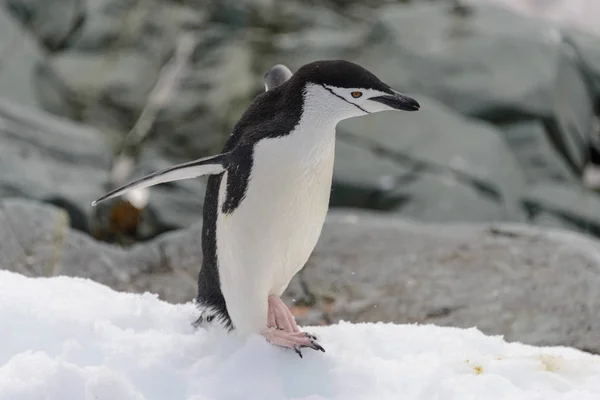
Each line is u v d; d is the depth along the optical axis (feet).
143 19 100.48
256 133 22.94
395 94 22.21
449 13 100.89
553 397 22.00
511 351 26.81
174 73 96.12
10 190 62.64
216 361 23.75
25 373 21.31
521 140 87.51
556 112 89.04
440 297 38.78
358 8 106.73
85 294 28.02
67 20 100.48
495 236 45.78
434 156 81.15
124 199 68.80
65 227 44.55
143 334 25.48
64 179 67.77
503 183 81.00
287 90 22.97
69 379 20.85
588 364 24.82
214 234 24.09
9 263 39.37
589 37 103.86
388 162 80.33
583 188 87.30
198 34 99.96
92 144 75.87
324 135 22.65
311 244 24.13
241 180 22.72
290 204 22.65
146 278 41.81
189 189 74.74
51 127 75.10
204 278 25.77
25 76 89.86
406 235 45.68
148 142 89.45
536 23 100.68
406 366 24.35
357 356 25.05
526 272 40.78
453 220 75.92
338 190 78.84
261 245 22.93
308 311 38.34
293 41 98.48
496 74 90.38
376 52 95.40
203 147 88.94
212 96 92.58
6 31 92.94
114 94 93.30
